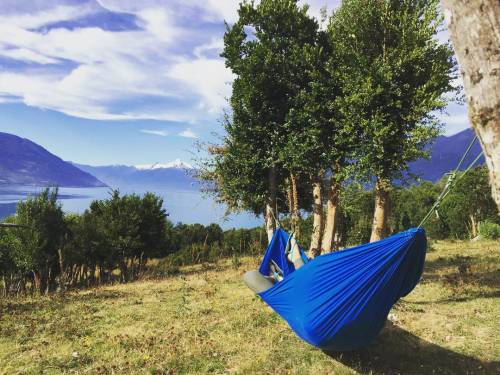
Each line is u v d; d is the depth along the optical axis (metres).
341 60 13.44
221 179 20.02
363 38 13.17
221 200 21.53
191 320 11.62
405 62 12.13
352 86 12.52
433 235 43.34
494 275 16.98
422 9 12.84
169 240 32.59
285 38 16.17
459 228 41.28
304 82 15.84
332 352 9.08
